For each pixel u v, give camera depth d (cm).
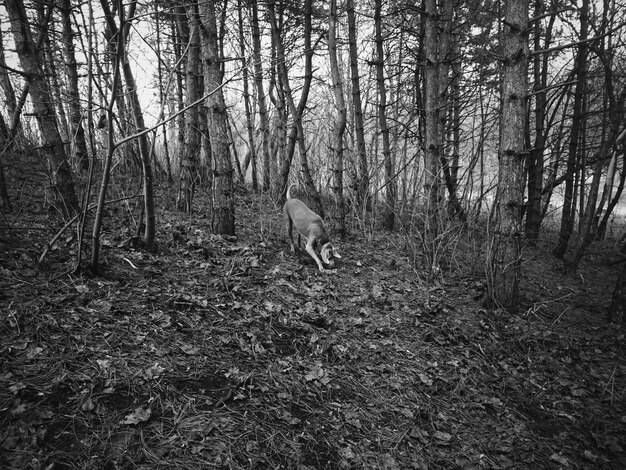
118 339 333
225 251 597
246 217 894
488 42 924
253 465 257
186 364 330
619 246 1204
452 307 560
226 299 450
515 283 566
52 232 503
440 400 376
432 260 689
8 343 293
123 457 236
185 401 291
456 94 1131
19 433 228
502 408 380
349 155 962
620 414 386
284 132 1114
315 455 283
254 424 291
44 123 491
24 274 385
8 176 749
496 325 526
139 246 524
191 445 257
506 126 541
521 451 331
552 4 887
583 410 390
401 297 574
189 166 792
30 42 454
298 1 1011
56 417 248
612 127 828
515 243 561
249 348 375
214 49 595
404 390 378
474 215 739
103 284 407
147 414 267
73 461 225
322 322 461
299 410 321
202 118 979
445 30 912
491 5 905
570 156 970
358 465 284
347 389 362
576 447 344
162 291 429
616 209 2311
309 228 671
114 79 342
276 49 989
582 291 764
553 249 1066
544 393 410
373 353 425
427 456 308
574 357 479
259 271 563
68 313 345
